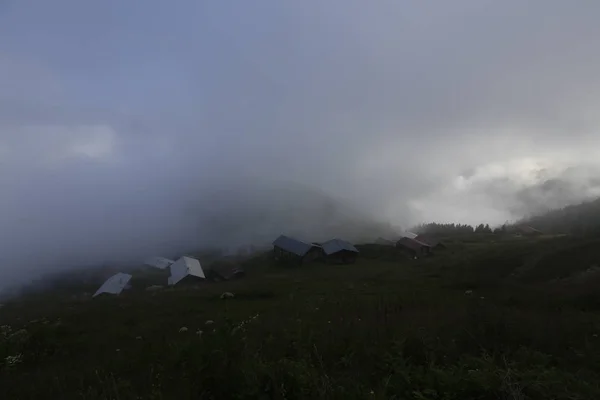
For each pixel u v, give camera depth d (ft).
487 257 225.56
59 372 40.29
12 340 73.46
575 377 22.99
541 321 38.86
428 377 22.26
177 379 23.11
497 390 20.22
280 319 66.54
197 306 138.82
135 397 22.89
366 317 48.96
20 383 35.83
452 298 87.04
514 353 28.27
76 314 140.46
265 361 25.36
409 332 33.40
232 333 25.90
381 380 22.75
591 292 78.89
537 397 19.99
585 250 163.12
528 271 158.30
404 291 125.70
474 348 30.53
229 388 20.11
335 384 21.38
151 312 131.13
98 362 45.29
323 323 48.98
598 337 32.86
